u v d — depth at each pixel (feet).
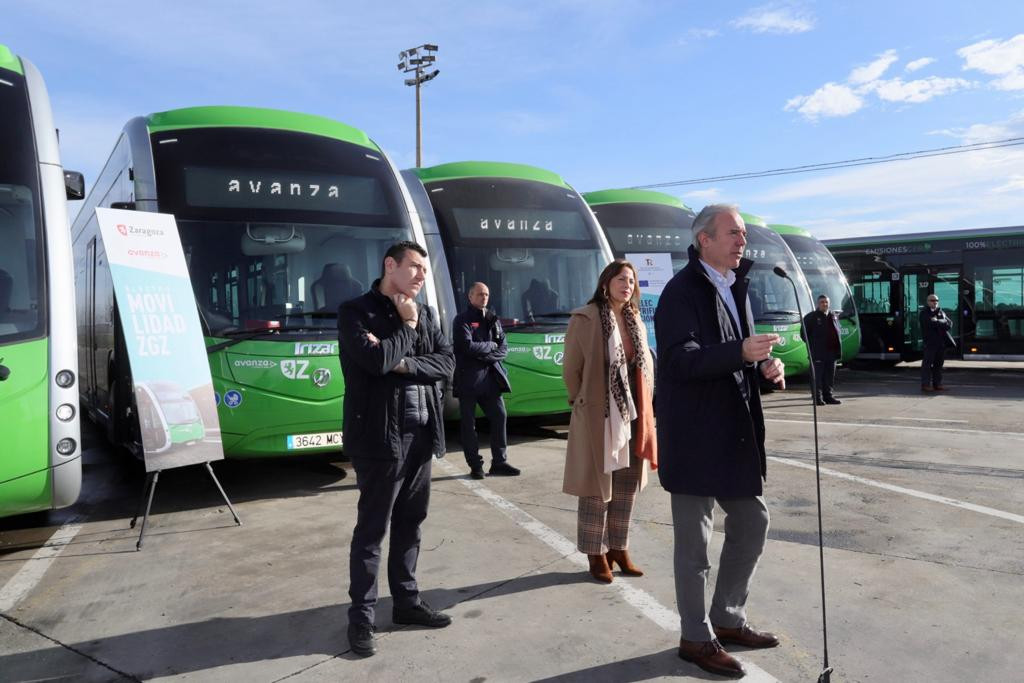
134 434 21.29
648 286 37.76
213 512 19.51
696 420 10.33
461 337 22.06
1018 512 17.79
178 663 11.03
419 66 120.88
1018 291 54.29
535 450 27.17
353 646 11.16
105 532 17.92
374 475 11.30
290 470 24.61
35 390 16.14
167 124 22.41
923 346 43.73
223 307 20.93
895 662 10.61
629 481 14.20
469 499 19.95
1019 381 50.01
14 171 16.79
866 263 60.75
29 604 13.44
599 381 13.79
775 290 48.16
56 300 16.70
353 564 11.36
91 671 10.86
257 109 23.88
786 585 13.44
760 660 10.74
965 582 13.47
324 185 23.26
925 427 30.30
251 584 14.15
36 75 18.22
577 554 15.47
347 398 11.39
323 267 22.45
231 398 20.48
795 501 19.03
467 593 13.42
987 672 10.29
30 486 16.06
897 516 17.58
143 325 18.10
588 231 31.63
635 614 12.44
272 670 10.75
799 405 38.63
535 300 29.48
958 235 56.95
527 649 11.24
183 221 21.07
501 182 31.04
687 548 10.62
